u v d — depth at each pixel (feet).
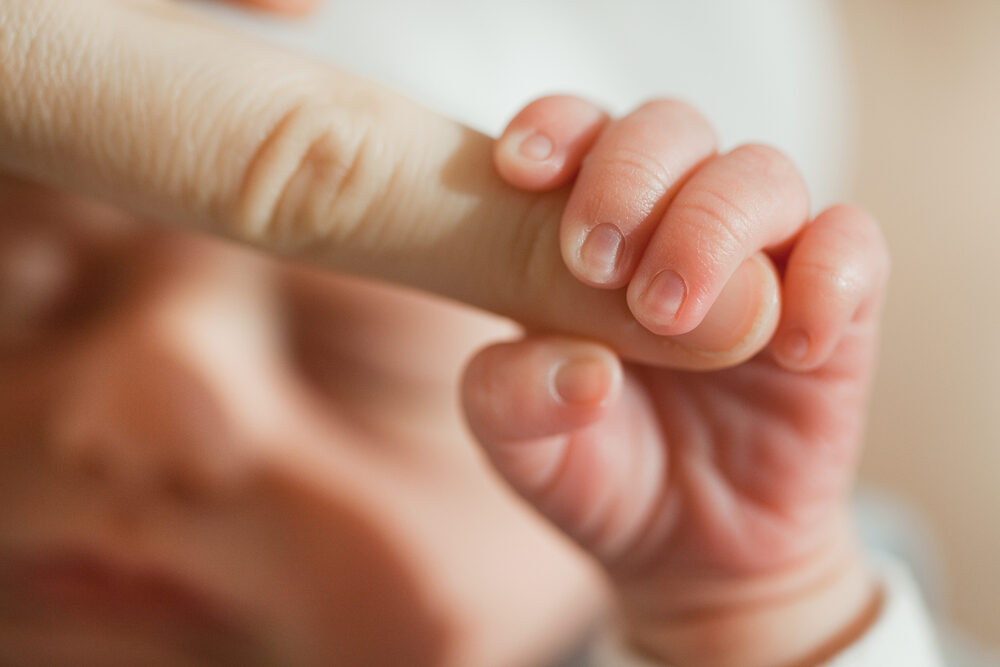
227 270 0.81
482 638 0.83
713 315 0.58
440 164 0.59
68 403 0.79
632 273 0.57
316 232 0.59
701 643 0.71
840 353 0.66
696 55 1.07
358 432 0.83
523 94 0.95
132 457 0.78
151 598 0.80
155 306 0.80
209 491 0.79
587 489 0.67
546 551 0.87
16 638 0.81
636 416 0.68
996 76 1.43
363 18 0.87
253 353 0.82
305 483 0.80
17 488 0.79
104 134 0.58
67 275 0.80
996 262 1.40
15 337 0.80
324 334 0.82
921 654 0.71
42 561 0.80
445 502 0.84
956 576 1.38
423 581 0.81
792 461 0.68
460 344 0.83
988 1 1.43
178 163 0.58
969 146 1.43
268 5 0.82
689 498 0.68
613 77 1.03
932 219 1.42
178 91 0.58
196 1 0.81
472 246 0.59
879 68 1.44
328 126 0.58
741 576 0.70
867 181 1.44
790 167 0.60
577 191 0.58
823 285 0.59
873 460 1.42
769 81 1.12
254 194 0.58
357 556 0.80
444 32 0.91
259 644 0.82
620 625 0.75
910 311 1.42
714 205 0.57
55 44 0.58
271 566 0.80
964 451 1.39
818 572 0.70
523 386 0.60
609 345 0.60
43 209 0.79
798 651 0.70
